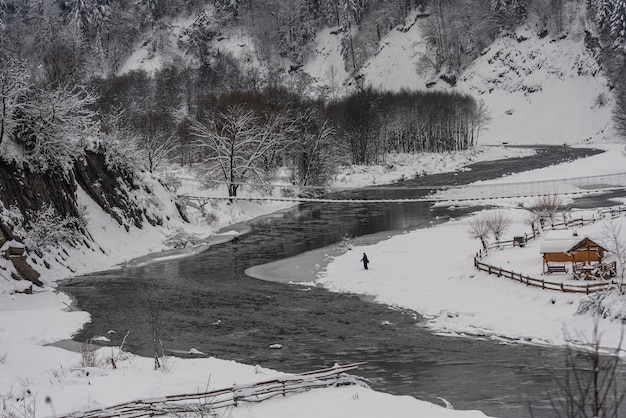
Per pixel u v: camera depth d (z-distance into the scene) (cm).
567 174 9219
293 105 9856
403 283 3853
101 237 5103
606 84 15712
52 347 2598
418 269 4156
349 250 4978
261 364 2528
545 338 2761
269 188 8406
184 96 15112
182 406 1570
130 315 3388
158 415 1545
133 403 1585
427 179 10206
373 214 7106
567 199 6931
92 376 2003
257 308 3488
